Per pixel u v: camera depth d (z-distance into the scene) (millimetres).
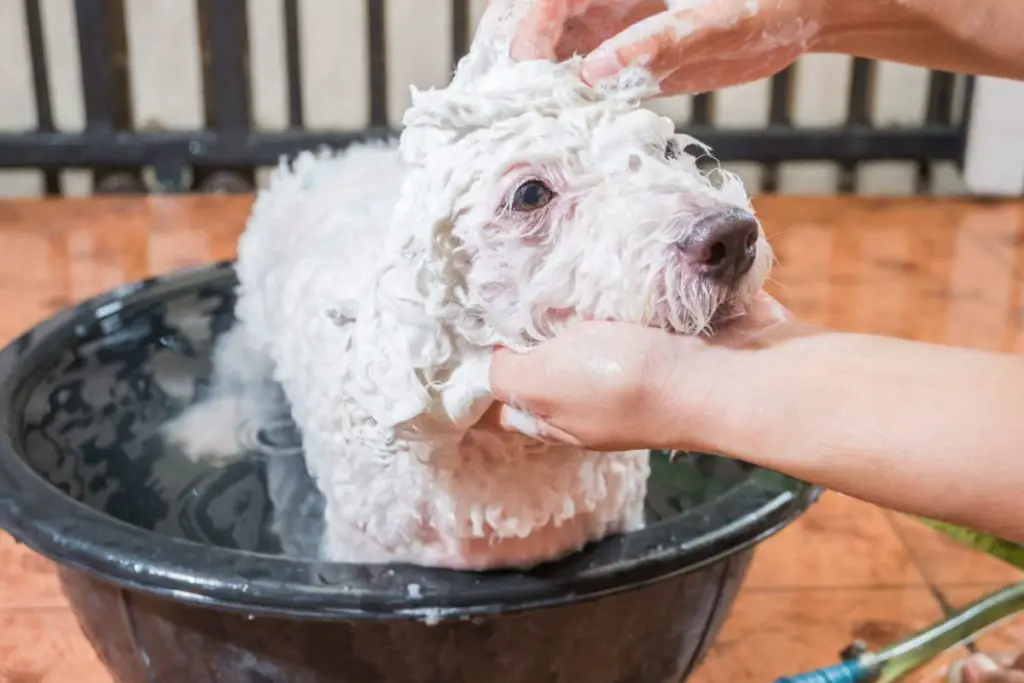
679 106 1354
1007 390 294
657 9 452
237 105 1228
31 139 1222
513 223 393
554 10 432
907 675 474
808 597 633
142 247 1070
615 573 444
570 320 391
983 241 1163
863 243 1146
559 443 406
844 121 1356
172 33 1297
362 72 1353
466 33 1275
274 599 416
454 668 452
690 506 560
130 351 698
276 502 583
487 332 405
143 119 1327
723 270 354
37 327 659
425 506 465
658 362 334
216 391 672
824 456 306
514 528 448
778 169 1397
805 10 458
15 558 646
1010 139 1271
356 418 461
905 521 708
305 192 693
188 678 466
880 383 307
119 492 579
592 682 481
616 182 389
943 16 478
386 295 420
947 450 290
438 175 404
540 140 393
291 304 609
